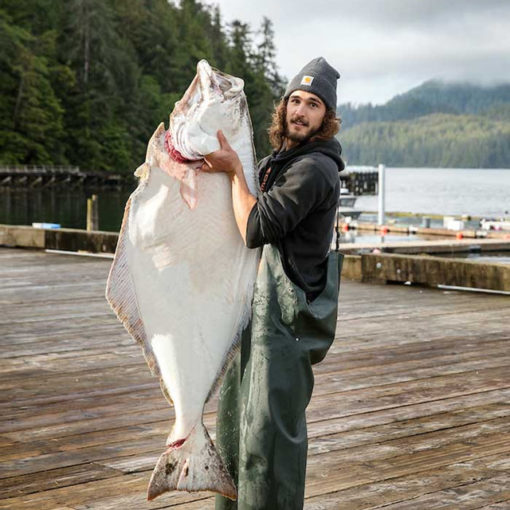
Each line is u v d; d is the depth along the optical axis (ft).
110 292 8.74
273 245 9.02
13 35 266.57
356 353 21.91
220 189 8.70
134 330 8.82
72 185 267.18
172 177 8.62
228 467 9.67
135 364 20.34
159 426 15.62
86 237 42.16
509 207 193.47
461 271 32.73
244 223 8.64
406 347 22.72
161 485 8.69
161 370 8.81
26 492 12.44
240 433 9.34
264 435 9.04
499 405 17.43
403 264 33.99
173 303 8.70
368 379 19.31
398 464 13.87
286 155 9.20
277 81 380.37
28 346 22.12
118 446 14.49
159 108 310.86
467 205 201.87
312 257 9.12
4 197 220.23
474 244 66.49
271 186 9.25
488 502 12.36
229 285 8.91
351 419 16.28
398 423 16.08
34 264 37.65
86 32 290.15
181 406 8.75
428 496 12.53
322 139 9.28
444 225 110.32
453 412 16.87
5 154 261.44
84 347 22.04
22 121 264.52
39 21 297.33
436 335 24.34
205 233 8.70
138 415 16.29
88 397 17.51
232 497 8.70
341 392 18.19
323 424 15.93
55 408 16.70
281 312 9.04
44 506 11.93
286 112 9.39
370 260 34.86
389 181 483.51
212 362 8.89
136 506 12.00
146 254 8.69
